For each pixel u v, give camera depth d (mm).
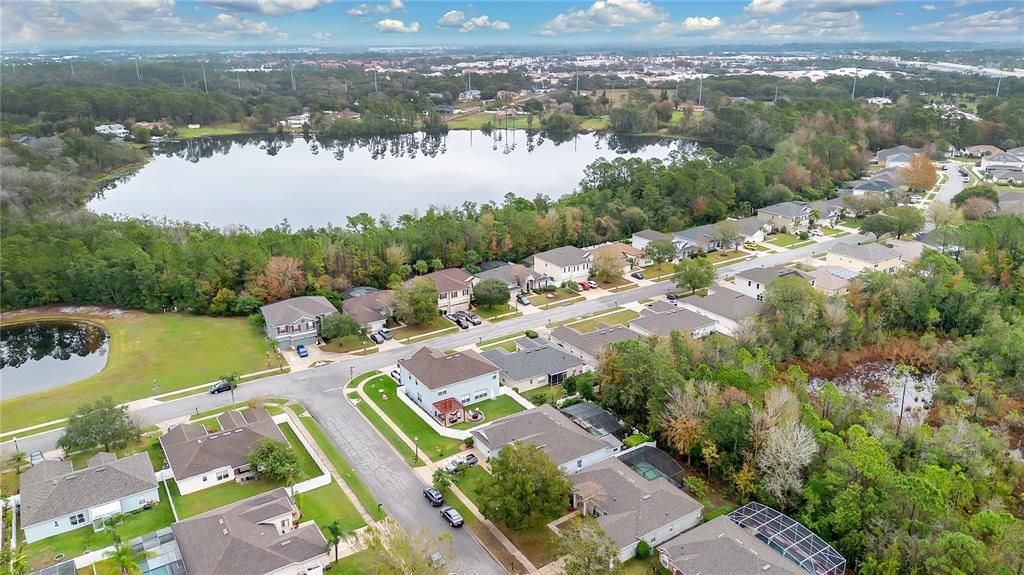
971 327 106812
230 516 58094
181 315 116125
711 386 72438
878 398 82250
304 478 69500
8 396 91250
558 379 91562
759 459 65250
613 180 181125
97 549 58625
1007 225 127688
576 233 151500
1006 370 92625
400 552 50438
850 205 174000
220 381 90125
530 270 129125
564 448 69750
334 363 97250
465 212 154375
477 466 71375
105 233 130125
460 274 122188
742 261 143125
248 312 114000
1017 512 66250
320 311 106312
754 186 179500
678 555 55156
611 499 62219
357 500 66000
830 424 71688
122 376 93438
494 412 83000
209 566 52344
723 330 106562
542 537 60469
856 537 56875
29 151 193375
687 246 147375
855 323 102500
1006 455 74750
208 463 68625
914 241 146500
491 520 60688
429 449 74938
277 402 85625
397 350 101625
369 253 127250
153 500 65625
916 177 189125
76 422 73000
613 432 77125
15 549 57969
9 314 117938
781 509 63375
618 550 51969
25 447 76188
